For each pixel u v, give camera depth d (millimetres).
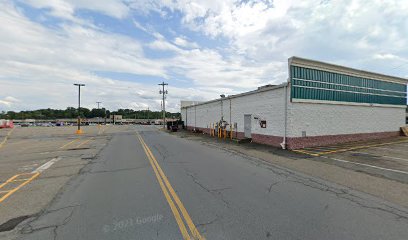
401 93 20531
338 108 15789
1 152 14219
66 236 3588
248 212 4430
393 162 9141
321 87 14977
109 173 7809
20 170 8562
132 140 21156
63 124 92062
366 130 17562
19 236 3605
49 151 14016
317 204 4836
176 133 31547
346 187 6023
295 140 13773
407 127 20609
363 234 3564
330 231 3664
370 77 17953
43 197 5441
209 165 9000
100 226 3910
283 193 5566
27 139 24656
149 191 5777
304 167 8508
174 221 4062
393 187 5984
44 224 4020
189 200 5109
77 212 4523
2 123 59406
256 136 17344
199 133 29906
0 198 5402
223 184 6359
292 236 3504
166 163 9469
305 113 14242
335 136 15555
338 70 15812
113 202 5035
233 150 13359
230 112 21922
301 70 14125
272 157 10766
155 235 3574
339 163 9109
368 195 5395
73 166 9133
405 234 3561
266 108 16031
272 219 4113
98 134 31719
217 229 3744
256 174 7504
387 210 4508
